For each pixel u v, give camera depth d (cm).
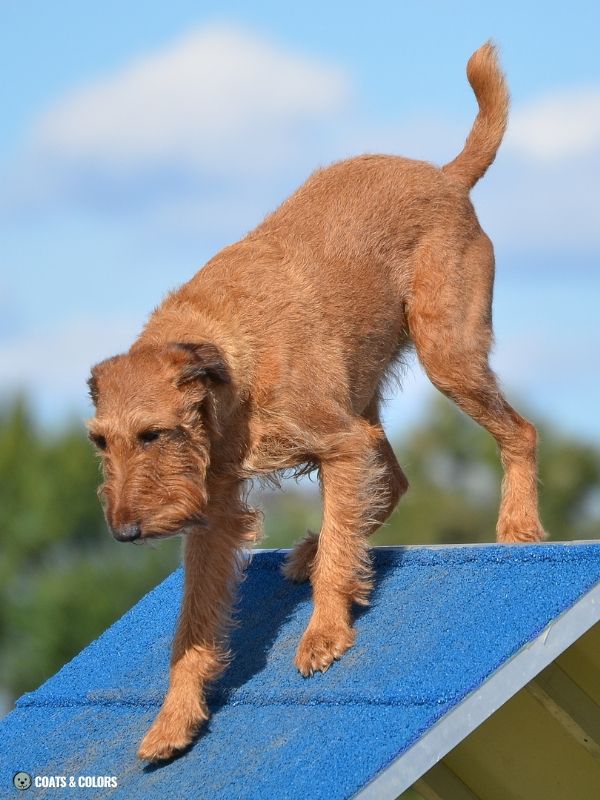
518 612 630
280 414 720
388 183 828
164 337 712
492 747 709
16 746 744
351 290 782
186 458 669
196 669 704
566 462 3741
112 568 3478
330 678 674
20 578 3516
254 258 764
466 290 835
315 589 722
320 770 595
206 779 636
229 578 732
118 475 651
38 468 3622
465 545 745
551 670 669
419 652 647
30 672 3350
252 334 723
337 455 737
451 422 3919
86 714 756
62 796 675
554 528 3709
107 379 673
